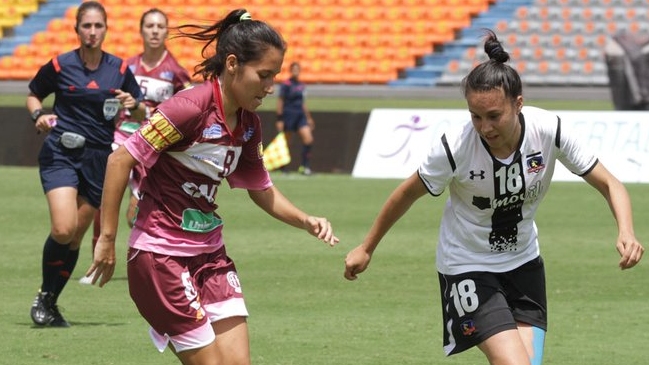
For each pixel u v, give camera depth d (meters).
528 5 101.31
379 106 89.00
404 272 34.44
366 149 65.12
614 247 39.19
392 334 25.70
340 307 29.02
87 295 30.81
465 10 101.50
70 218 25.80
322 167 68.44
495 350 15.92
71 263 26.86
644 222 44.75
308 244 40.06
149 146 15.54
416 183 16.50
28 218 46.75
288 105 66.38
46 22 105.69
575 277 33.41
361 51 100.19
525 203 16.48
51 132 26.88
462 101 92.88
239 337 16.19
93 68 27.30
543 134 16.11
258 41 15.41
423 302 29.75
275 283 32.53
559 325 26.78
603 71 98.31
